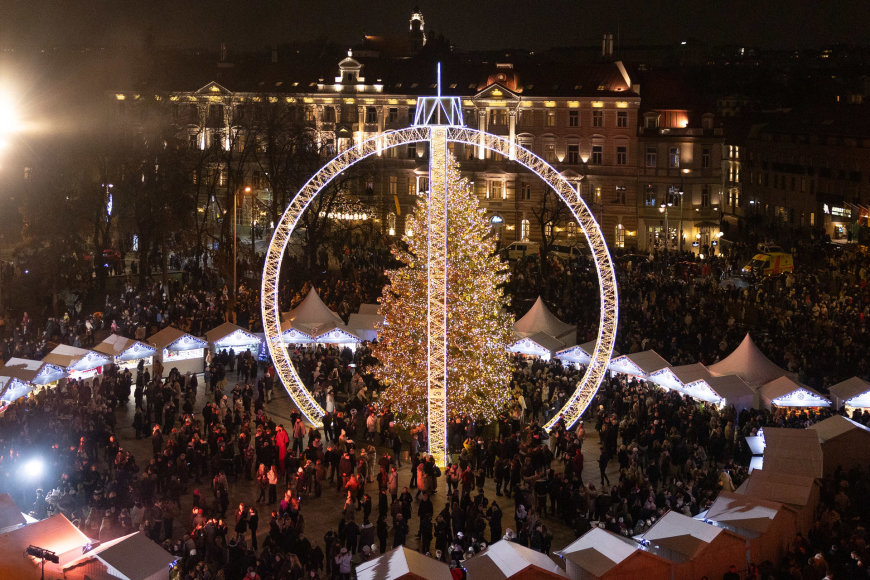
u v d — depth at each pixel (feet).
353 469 147.33
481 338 171.22
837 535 111.24
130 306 254.06
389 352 176.35
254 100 413.18
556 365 194.80
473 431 162.20
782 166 409.90
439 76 157.38
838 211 361.71
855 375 192.13
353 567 120.26
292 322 214.69
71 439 153.79
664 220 396.98
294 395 172.65
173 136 362.53
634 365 183.21
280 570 111.24
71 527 106.63
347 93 418.72
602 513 129.39
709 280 286.87
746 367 175.11
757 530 109.19
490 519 125.18
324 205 343.67
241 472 154.51
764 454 128.77
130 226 345.72
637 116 395.75
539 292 274.57
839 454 134.92
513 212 404.36
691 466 144.15
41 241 317.42
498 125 404.98
